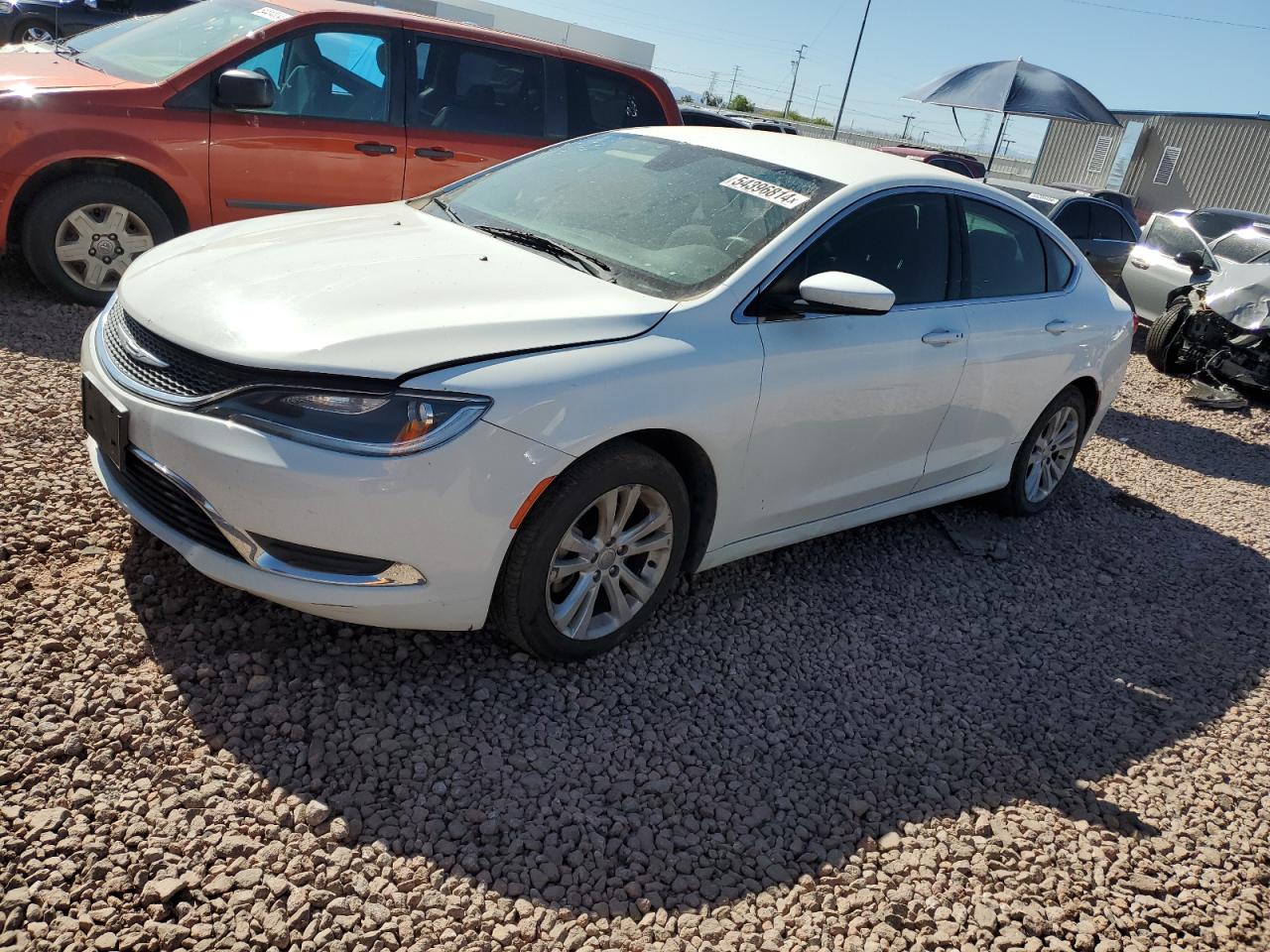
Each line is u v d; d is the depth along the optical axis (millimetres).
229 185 5723
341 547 2625
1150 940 2596
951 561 4617
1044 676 3809
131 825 2291
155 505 2904
